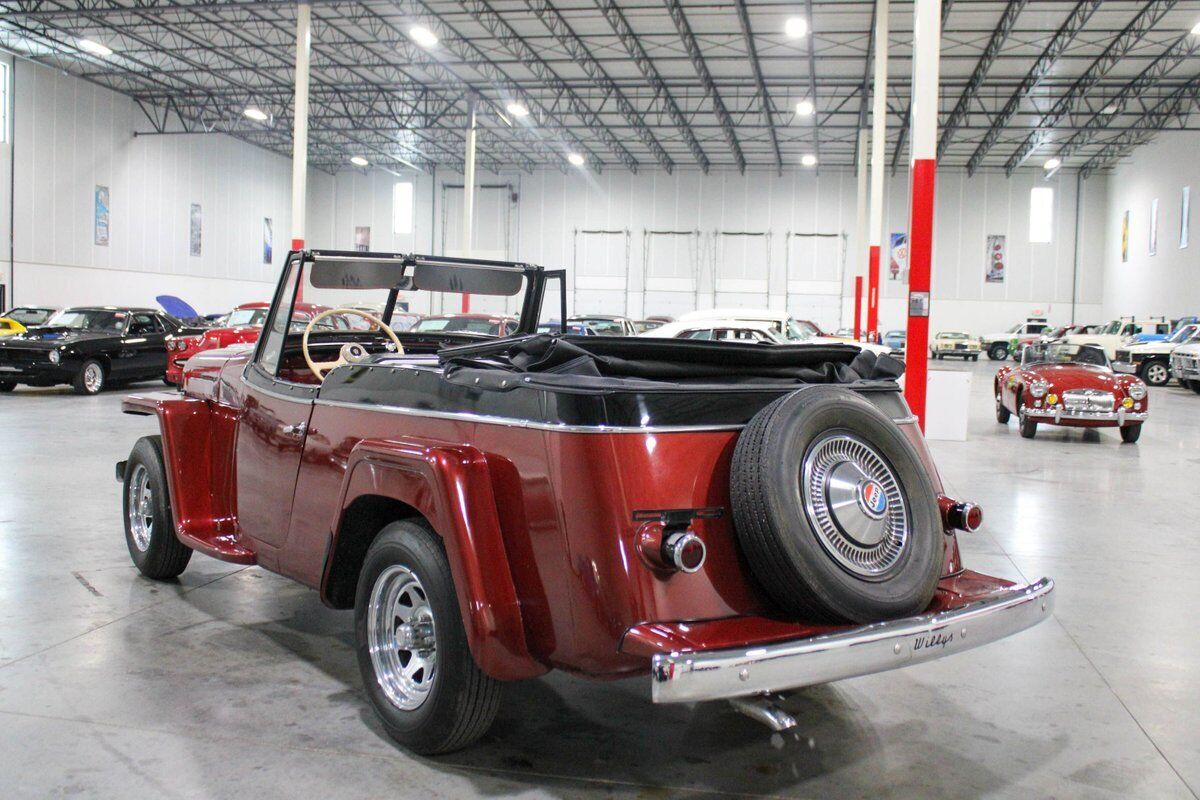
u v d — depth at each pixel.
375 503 2.95
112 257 31.38
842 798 2.63
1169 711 3.33
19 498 6.66
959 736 3.08
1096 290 41.06
